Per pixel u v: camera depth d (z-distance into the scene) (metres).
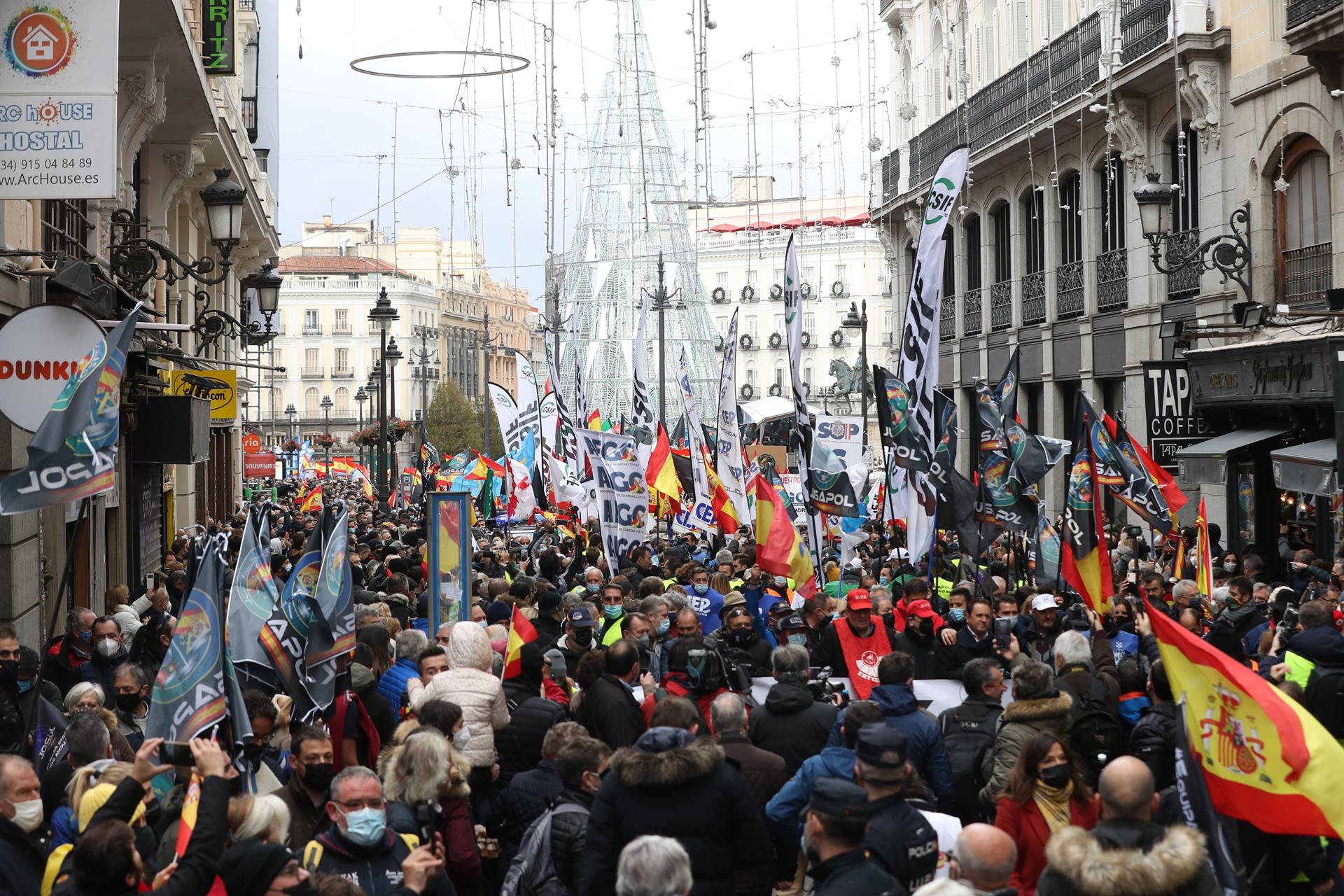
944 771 7.69
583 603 10.34
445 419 102.81
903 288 42.47
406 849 6.09
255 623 8.19
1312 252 22.12
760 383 109.56
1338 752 5.45
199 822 5.31
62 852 5.84
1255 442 21.89
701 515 22.14
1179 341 22.05
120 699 8.92
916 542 13.73
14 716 8.20
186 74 19.72
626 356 92.12
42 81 11.00
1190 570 17.53
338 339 122.56
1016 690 7.02
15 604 12.70
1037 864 6.13
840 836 5.32
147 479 24.20
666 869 5.00
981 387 15.16
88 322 10.28
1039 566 14.64
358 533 26.28
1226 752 5.57
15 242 12.87
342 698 8.43
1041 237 33.28
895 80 42.56
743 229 105.12
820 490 13.72
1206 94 24.73
